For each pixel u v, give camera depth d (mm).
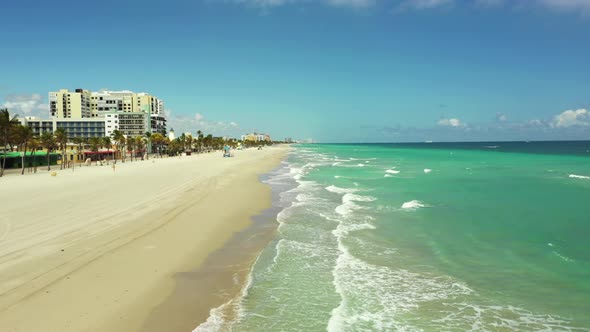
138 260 12969
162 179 38344
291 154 131625
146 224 17953
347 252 14234
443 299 10125
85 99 158250
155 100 176500
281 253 14203
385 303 9898
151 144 137250
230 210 22531
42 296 9820
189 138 154000
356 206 23500
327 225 18672
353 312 9375
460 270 12234
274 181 39438
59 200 23812
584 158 75938
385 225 18375
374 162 73562
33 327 8273
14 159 65125
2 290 10078
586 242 15078
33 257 12672
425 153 117250
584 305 9664
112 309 9305
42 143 64625
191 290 10703
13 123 54531
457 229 17375
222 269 12469
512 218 19469
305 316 9219
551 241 15242
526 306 9656
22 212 19734
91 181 36438
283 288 10945
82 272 11602
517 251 14055
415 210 22016
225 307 9672
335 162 76125
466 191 29531
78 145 93812
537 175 41594
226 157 103938
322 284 11234
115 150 98688
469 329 8547
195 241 15633
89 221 17906
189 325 8695
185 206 22938
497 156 88188
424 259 13367
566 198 25625
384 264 12883
